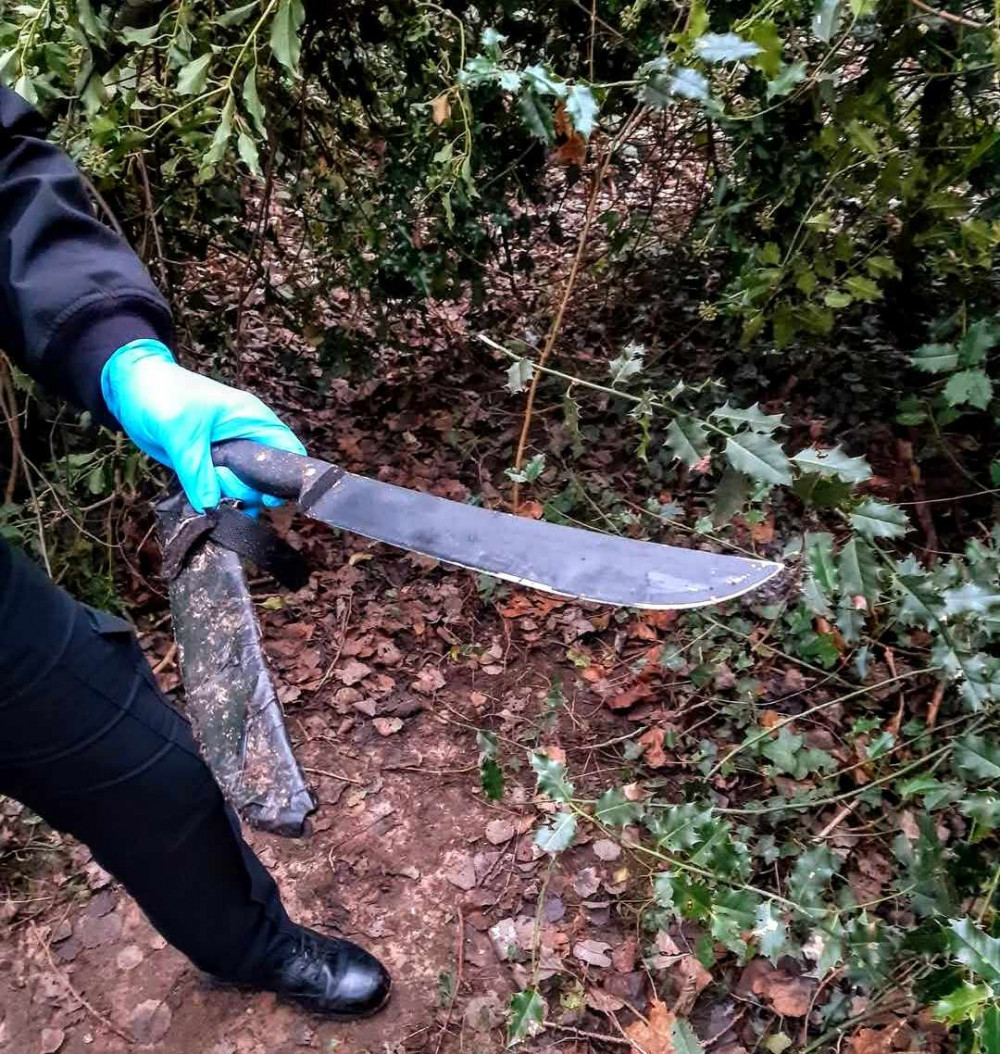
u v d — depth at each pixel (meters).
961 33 1.79
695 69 1.54
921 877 1.32
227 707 0.91
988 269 2.14
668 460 2.55
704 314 2.15
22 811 1.86
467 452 2.71
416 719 2.09
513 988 1.62
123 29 1.76
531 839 1.83
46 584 1.08
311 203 2.65
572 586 0.81
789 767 1.77
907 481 2.39
